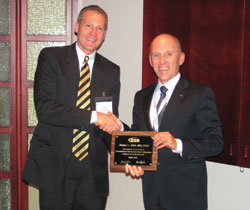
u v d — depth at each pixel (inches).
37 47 114.0
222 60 90.7
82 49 81.2
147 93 80.5
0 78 114.3
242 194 92.0
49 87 77.1
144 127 76.1
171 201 72.7
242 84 87.4
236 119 89.4
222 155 93.2
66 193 78.6
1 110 115.2
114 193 113.7
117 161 72.7
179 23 98.0
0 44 113.2
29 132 116.0
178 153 72.2
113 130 76.3
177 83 75.5
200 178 72.5
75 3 112.4
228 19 88.9
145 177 77.0
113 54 110.2
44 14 112.9
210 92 73.0
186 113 72.1
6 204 118.0
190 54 96.6
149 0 102.4
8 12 112.7
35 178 76.3
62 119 74.2
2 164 116.9
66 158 77.6
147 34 103.3
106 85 82.0
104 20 80.5
